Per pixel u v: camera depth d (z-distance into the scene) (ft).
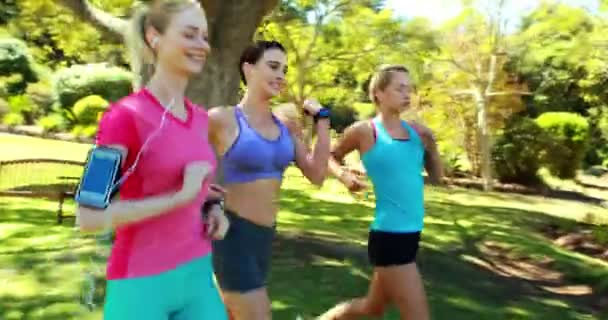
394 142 12.71
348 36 68.80
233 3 25.63
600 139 101.30
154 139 7.64
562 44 74.90
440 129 81.87
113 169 7.29
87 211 7.17
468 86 79.77
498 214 50.83
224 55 26.14
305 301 18.67
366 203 47.57
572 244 38.55
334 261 23.94
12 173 44.91
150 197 7.55
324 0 66.69
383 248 12.64
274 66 10.50
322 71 75.87
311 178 11.09
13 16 49.14
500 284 24.79
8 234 26.45
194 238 8.05
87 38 39.91
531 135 77.87
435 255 28.91
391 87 12.83
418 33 67.67
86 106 80.69
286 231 30.53
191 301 8.13
